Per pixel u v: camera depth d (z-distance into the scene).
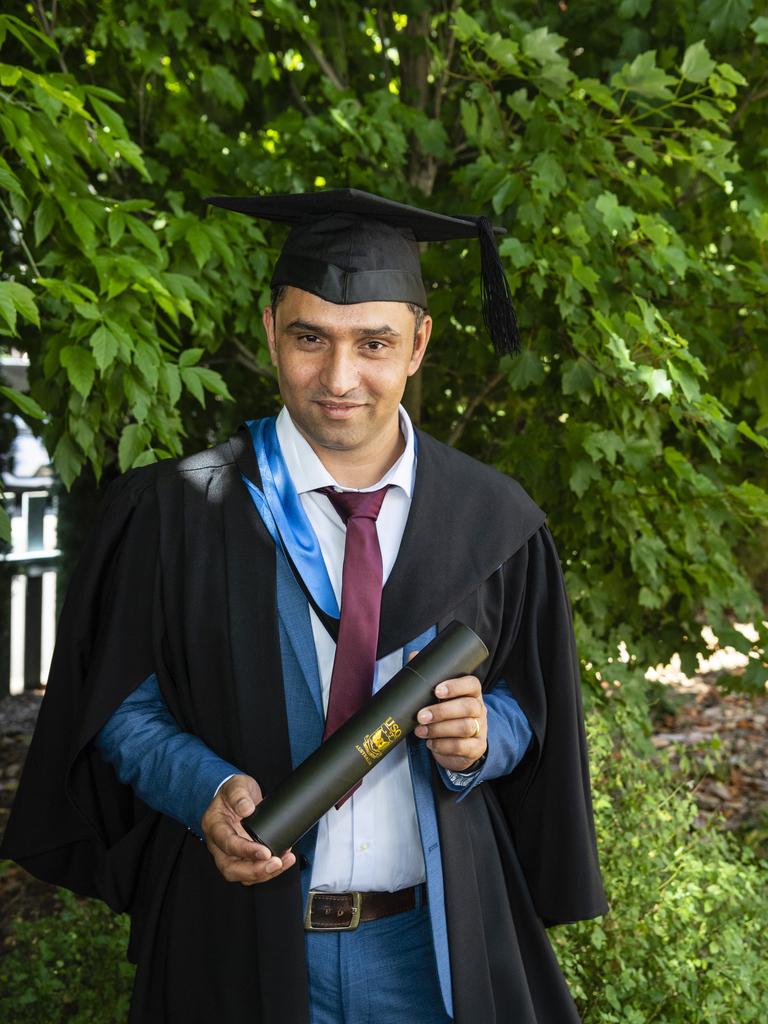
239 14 3.29
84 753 1.63
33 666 6.16
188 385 2.49
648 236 2.94
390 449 1.58
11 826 1.68
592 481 3.20
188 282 2.56
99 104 2.40
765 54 3.36
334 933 1.50
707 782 4.74
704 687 6.11
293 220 1.61
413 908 1.55
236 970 1.47
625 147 3.22
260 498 1.54
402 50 3.80
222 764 1.43
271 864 1.27
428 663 1.36
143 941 1.57
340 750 1.32
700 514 3.15
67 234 2.47
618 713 3.17
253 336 3.26
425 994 1.55
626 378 2.82
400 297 1.49
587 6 3.42
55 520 6.31
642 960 2.58
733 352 3.48
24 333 2.73
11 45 3.26
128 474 1.65
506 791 1.73
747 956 2.55
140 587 1.55
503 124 3.22
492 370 3.62
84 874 1.79
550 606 1.69
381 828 1.50
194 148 3.39
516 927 1.66
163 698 1.57
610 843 2.77
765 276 3.24
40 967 2.58
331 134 3.20
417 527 1.56
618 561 3.40
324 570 1.51
